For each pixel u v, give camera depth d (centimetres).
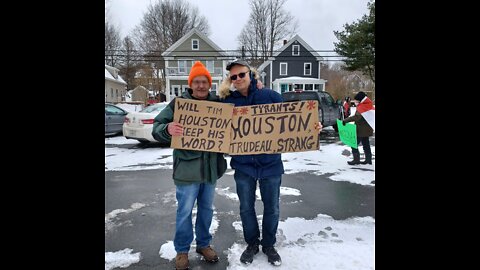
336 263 265
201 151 259
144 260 278
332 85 4069
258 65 4400
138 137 877
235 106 268
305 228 339
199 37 3572
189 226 263
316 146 262
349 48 2572
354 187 497
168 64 3597
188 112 257
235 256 282
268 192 263
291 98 1133
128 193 474
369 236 318
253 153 260
